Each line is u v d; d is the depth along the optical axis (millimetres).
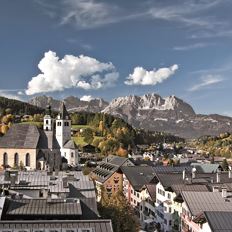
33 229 54750
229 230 62531
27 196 76312
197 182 104500
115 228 77812
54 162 194250
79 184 82875
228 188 92250
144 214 123125
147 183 127188
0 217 59594
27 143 188000
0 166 187750
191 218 78750
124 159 174125
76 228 55250
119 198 86938
